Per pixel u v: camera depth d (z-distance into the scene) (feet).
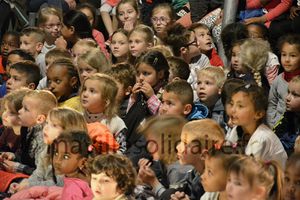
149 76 38.60
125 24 51.62
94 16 53.57
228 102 32.01
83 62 40.68
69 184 30.55
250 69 40.55
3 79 48.39
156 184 31.09
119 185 28.78
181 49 45.09
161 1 55.57
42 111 35.63
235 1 47.26
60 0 55.93
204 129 30.01
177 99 35.14
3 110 38.55
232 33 44.37
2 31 54.80
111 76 37.76
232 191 25.55
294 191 26.25
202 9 52.21
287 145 35.01
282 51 39.63
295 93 35.12
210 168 27.61
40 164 33.58
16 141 37.42
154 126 31.83
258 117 31.53
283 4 49.90
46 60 44.27
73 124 32.99
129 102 38.55
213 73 37.65
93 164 28.94
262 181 25.46
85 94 35.91
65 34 49.85
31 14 55.72
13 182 34.37
